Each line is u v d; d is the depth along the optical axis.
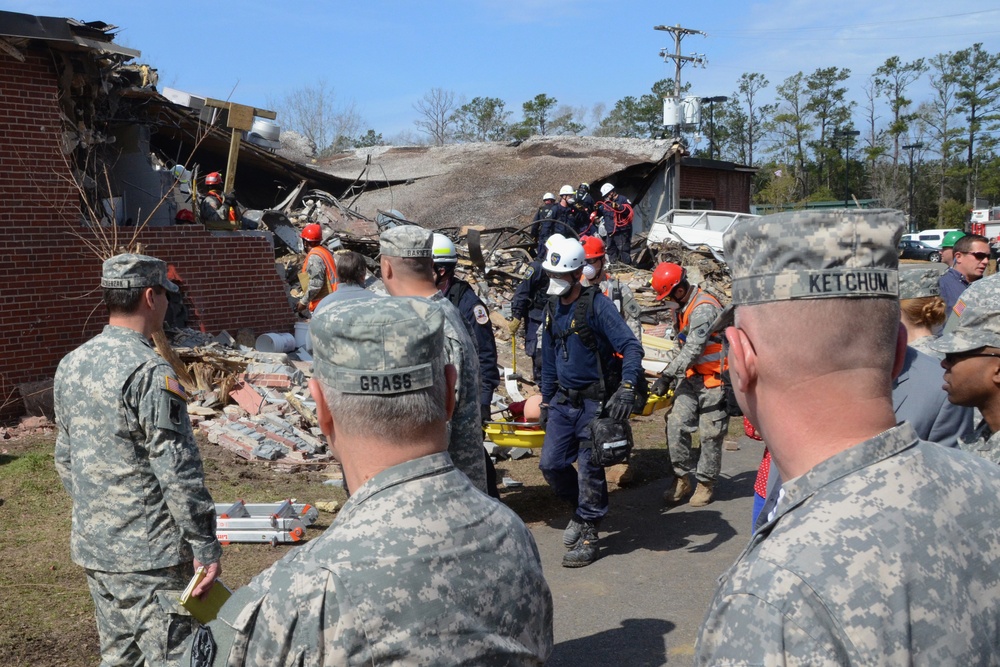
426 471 1.60
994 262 10.59
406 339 1.58
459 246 17.12
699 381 6.32
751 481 7.13
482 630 1.53
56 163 8.91
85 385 2.97
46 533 5.60
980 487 1.28
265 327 11.08
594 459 4.99
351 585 1.44
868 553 1.16
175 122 12.70
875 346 1.29
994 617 1.19
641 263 19.94
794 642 1.12
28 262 8.65
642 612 4.67
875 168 71.19
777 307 1.30
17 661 3.89
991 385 2.55
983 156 74.12
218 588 2.53
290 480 6.94
